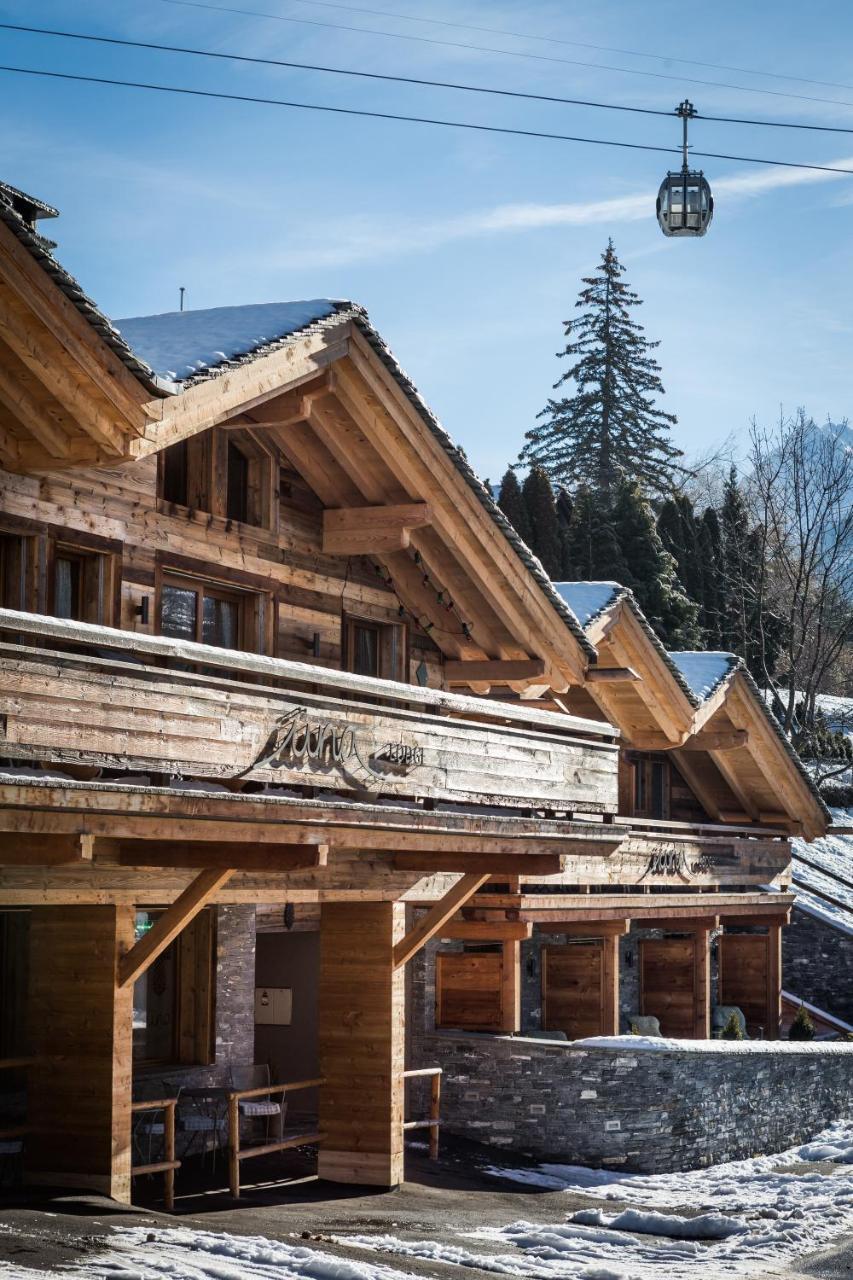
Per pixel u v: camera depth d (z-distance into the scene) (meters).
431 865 18.72
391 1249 14.84
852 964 35.22
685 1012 30.12
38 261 12.75
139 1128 17.06
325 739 14.48
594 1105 21.73
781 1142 24.47
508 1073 22.17
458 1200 18.34
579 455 69.00
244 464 18.83
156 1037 18.56
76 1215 13.32
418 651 21.86
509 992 23.38
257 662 13.57
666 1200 19.88
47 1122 14.59
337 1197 17.41
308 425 19.03
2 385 13.74
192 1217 14.79
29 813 11.85
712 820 32.78
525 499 49.50
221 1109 18.59
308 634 19.52
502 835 17.53
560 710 25.61
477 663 22.14
